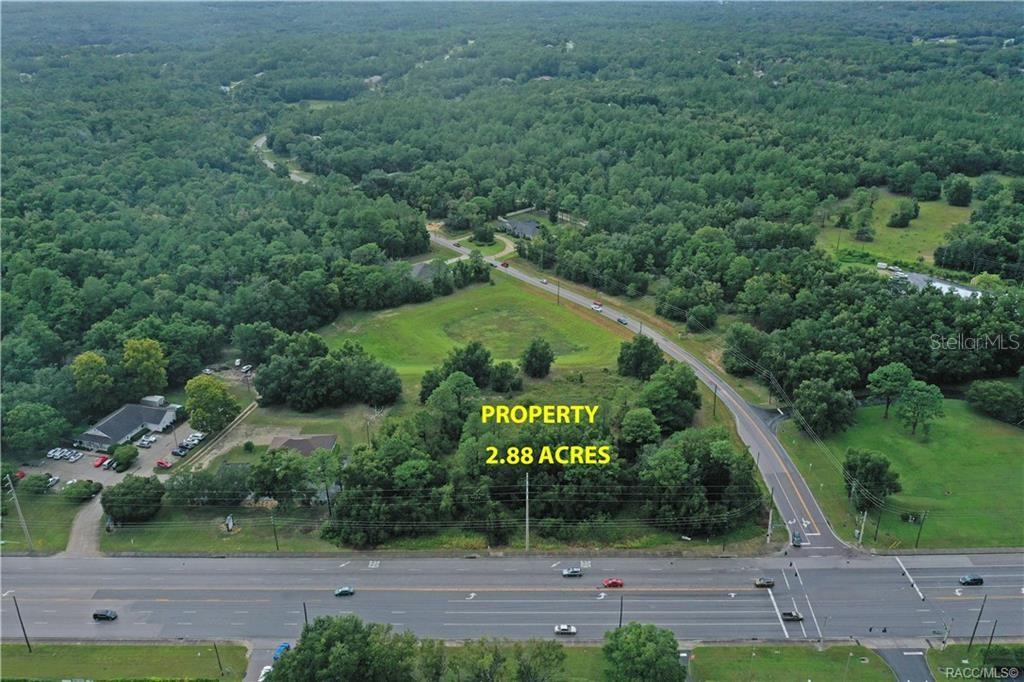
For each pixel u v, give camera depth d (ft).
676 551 473.26
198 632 417.08
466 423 549.54
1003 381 646.74
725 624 416.26
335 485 518.78
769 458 557.33
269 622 422.82
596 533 488.02
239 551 477.36
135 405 622.13
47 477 536.42
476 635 411.34
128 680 384.27
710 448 501.56
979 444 569.64
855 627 414.21
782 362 639.35
